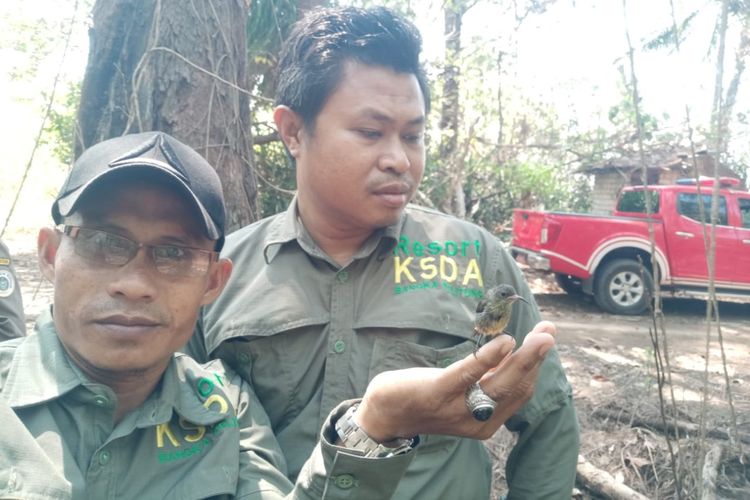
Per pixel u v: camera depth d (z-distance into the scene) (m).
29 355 1.59
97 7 4.89
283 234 2.13
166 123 4.66
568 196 18.73
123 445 1.56
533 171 13.95
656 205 10.77
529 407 2.06
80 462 1.50
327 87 1.87
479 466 2.07
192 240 1.57
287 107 2.05
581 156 12.95
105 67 4.91
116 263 1.49
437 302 2.02
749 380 6.46
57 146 12.33
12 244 14.37
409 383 1.37
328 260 2.04
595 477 3.91
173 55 4.64
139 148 1.57
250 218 5.03
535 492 2.11
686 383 6.07
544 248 10.69
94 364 1.51
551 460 2.10
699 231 10.38
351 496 1.41
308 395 2.01
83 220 1.50
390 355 1.96
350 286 2.03
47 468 1.35
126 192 1.50
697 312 11.40
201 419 1.68
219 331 2.07
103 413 1.55
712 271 3.63
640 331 9.26
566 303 11.47
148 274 1.52
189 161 1.66
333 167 1.89
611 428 4.75
